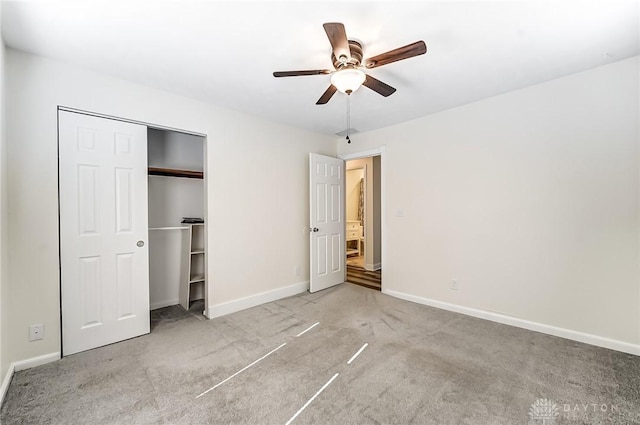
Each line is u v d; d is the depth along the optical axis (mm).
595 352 2123
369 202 5254
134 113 2412
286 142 3609
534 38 1805
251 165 3232
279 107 3000
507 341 2328
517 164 2607
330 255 4062
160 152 3289
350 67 1803
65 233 2117
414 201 3391
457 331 2533
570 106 2320
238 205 3115
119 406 1575
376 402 1598
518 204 2607
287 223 3633
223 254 2994
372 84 1935
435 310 3084
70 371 1917
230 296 3049
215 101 2830
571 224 2340
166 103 2590
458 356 2094
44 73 2008
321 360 2051
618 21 1631
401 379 1812
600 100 2189
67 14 1556
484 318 2824
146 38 1792
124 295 2404
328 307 3193
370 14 1574
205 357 2104
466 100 2826
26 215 1943
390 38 1808
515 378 1813
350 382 1783
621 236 2129
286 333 2512
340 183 4227
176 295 3391
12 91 1887
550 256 2443
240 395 1665
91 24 1646
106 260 2312
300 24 1663
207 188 2879
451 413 1509
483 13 1568
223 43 1853
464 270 2971
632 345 2088
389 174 3662
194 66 2146
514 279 2643
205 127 2848
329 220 4039
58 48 1898
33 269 1973
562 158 2371
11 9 1501
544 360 2021
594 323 2246
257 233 3297
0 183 1712
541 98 2461
